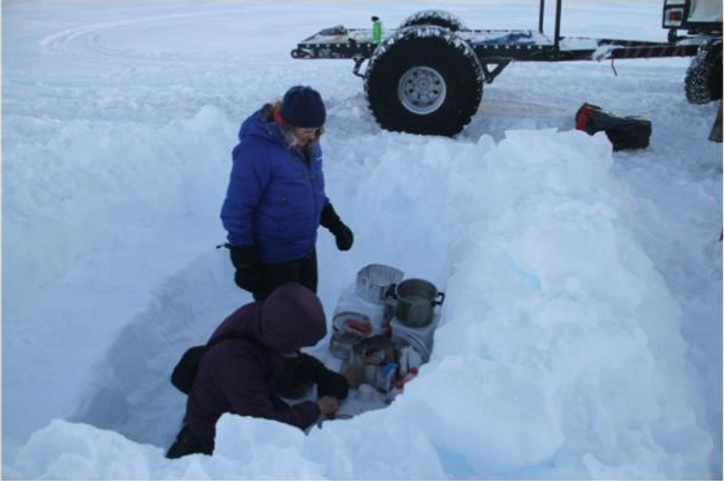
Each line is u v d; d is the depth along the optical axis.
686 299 3.03
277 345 1.99
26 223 3.17
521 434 1.52
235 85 8.55
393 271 3.18
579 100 7.80
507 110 7.30
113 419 2.53
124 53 11.14
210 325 3.32
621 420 1.74
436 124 6.10
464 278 2.51
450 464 1.62
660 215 4.23
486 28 12.55
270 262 2.77
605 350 1.82
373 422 1.67
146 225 3.85
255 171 2.53
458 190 3.80
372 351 2.66
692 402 2.04
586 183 2.95
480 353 1.87
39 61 10.35
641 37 11.31
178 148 4.33
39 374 2.51
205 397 2.10
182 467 1.50
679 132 6.45
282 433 1.56
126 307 2.99
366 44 6.83
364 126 6.57
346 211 4.41
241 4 18.45
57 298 3.01
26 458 1.51
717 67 6.95
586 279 2.18
